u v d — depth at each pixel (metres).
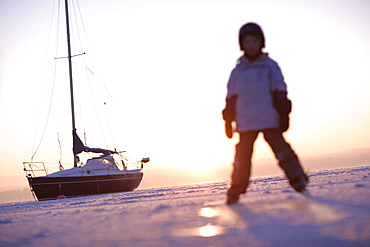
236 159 3.07
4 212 6.41
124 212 3.09
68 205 6.52
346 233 1.47
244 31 3.18
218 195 4.33
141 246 1.61
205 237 1.67
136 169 29.77
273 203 2.63
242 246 1.43
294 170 3.10
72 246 1.79
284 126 3.09
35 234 2.36
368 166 9.98
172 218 2.37
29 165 26.41
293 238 1.48
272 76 3.12
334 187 3.51
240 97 3.15
